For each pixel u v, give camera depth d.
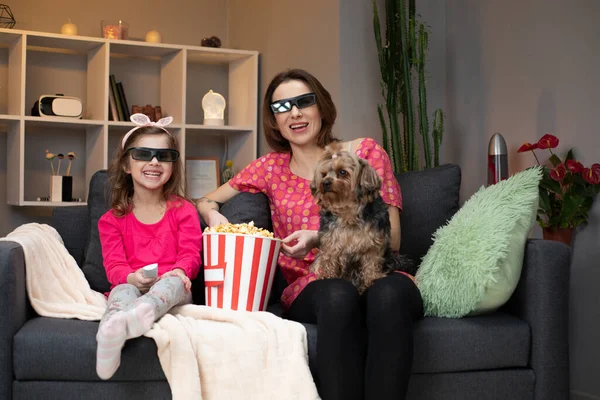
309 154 2.36
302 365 1.74
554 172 2.68
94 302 2.12
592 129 2.85
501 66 3.42
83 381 1.75
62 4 4.84
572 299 2.94
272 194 2.41
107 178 2.45
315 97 2.30
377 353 1.74
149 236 2.22
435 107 3.87
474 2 3.62
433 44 3.86
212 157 4.86
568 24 2.98
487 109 3.53
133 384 1.75
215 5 5.26
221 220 2.30
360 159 2.02
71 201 4.54
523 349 2.01
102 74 4.43
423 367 1.92
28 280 1.95
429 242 2.49
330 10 3.74
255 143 4.66
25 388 1.75
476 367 1.97
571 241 2.84
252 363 1.74
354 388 1.74
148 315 1.69
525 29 3.25
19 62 4.25
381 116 3.48
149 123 2.28
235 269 1.96
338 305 1.74
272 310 2.29
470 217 2.12
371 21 3.75
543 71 3.13
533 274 2.03
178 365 1.69
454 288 2.02
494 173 3.06
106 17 4.95
